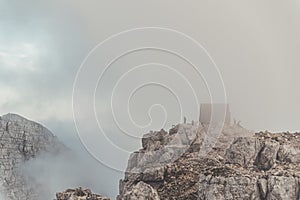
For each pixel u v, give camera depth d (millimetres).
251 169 129125
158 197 119625
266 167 130125
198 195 123312
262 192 116875
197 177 131875
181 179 132750
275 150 132000
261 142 135750
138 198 117062
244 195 116500
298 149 132250
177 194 128125
